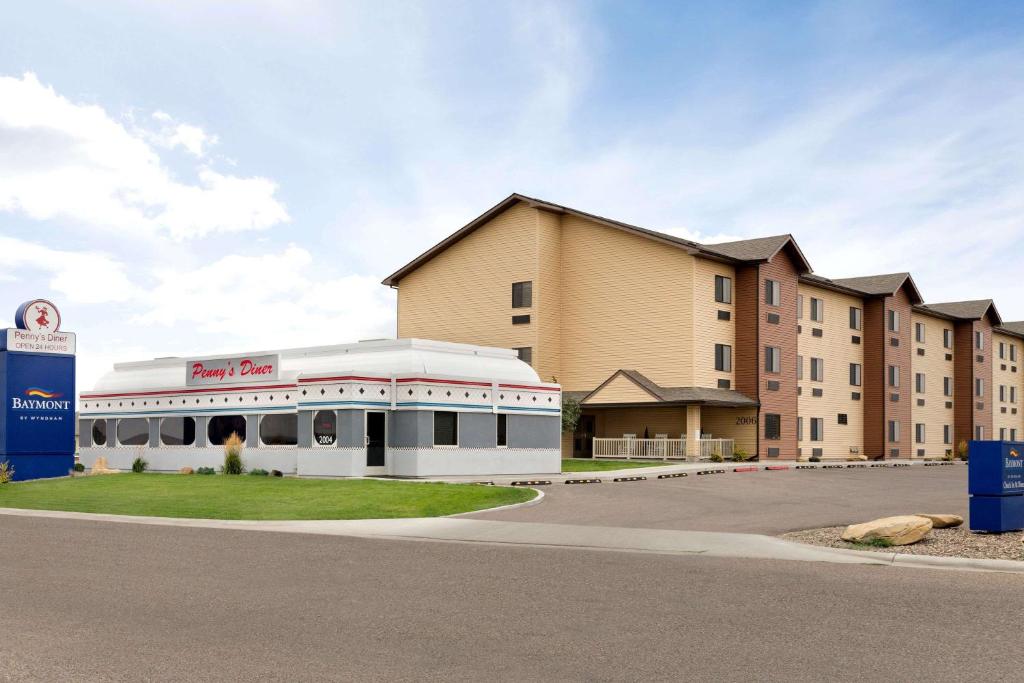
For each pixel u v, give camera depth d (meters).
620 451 45.19
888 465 47.38
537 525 17.52
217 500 22.69
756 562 13.05
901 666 7.38
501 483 28.14
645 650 7.93
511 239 49.62
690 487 27.25
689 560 13.28
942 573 11.95
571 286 49.19
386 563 13.09
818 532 16.03
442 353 34.22
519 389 34.44
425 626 8.91
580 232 49.00
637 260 46.50
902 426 58.19
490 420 33.25
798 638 8.33
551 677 7.10
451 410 31.83
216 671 7.27
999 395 72.69
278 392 33.28
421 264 53.75
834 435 53.44
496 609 9.72
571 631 8.66
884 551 13.57
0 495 25.73
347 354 34.94
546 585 11.19
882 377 56.22
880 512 19.72
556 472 35.56
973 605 9.77
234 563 13.10
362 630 8.73
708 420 47.41
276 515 19.81
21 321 32.53
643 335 45.97
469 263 51.53
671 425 46.00
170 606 9.94
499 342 49.72
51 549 14.65
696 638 8.35
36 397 32.69
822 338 52.84
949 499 23.42
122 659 7.64
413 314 54.06
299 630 8.75
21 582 11.49
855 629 8.67
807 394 51.19
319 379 30.80
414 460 30.66
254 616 9.40
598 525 17.52
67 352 33.69
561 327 49.34
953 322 68.12
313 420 30.98
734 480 30.53
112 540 15.85
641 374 45.88
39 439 32.66
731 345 46.50
